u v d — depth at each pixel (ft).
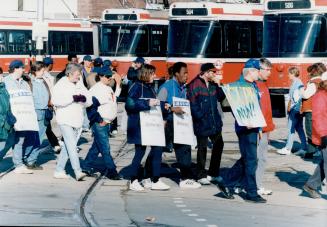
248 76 37.40
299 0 83.97
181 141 41.57
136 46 112.47
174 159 53.67
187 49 94.63
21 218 33.22
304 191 41.63
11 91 45.03
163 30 114.93
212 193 40.98
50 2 169.68
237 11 96.12
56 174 44.98
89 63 61.52
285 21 84.69
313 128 37.70
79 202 37.52
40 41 86.94
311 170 48.93
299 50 83.87
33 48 128.26
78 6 172.86
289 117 56.13
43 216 33.81
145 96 40.37
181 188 42.52
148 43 113.19
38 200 37.76
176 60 94.99
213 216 34.73
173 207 36.83
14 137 45.96
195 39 94.53
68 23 134.51
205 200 38.88
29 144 47.47
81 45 136.26
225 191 39.29
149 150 45.98
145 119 40.32
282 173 47.85
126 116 40.65
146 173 43.06
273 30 85.35
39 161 52.39
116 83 64.49
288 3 84.48
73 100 43.73
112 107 44.80
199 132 42.83
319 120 37.42
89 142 63.21
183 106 41.52
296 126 56.18
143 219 33.76
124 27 112.88
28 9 165.37
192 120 42.55
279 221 33.83
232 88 37.17
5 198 38.09
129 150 58.70
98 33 114.32
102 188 41.93
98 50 114.01
